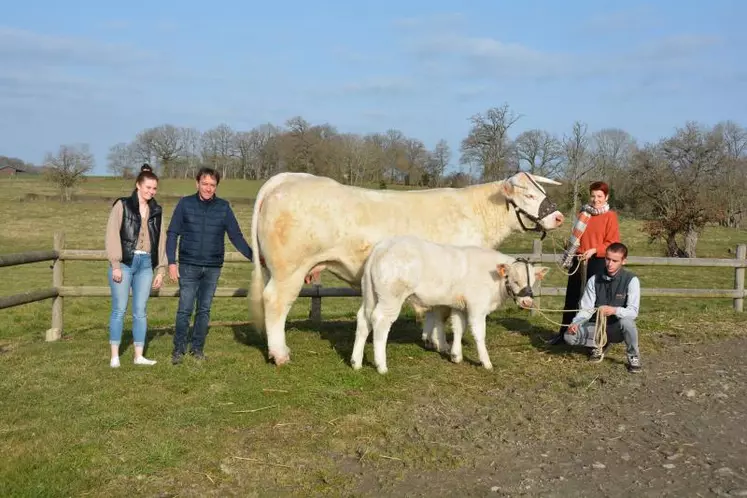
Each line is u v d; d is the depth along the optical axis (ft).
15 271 66.08
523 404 18.08
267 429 15.94
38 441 14.73
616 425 16.55
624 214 120.57
